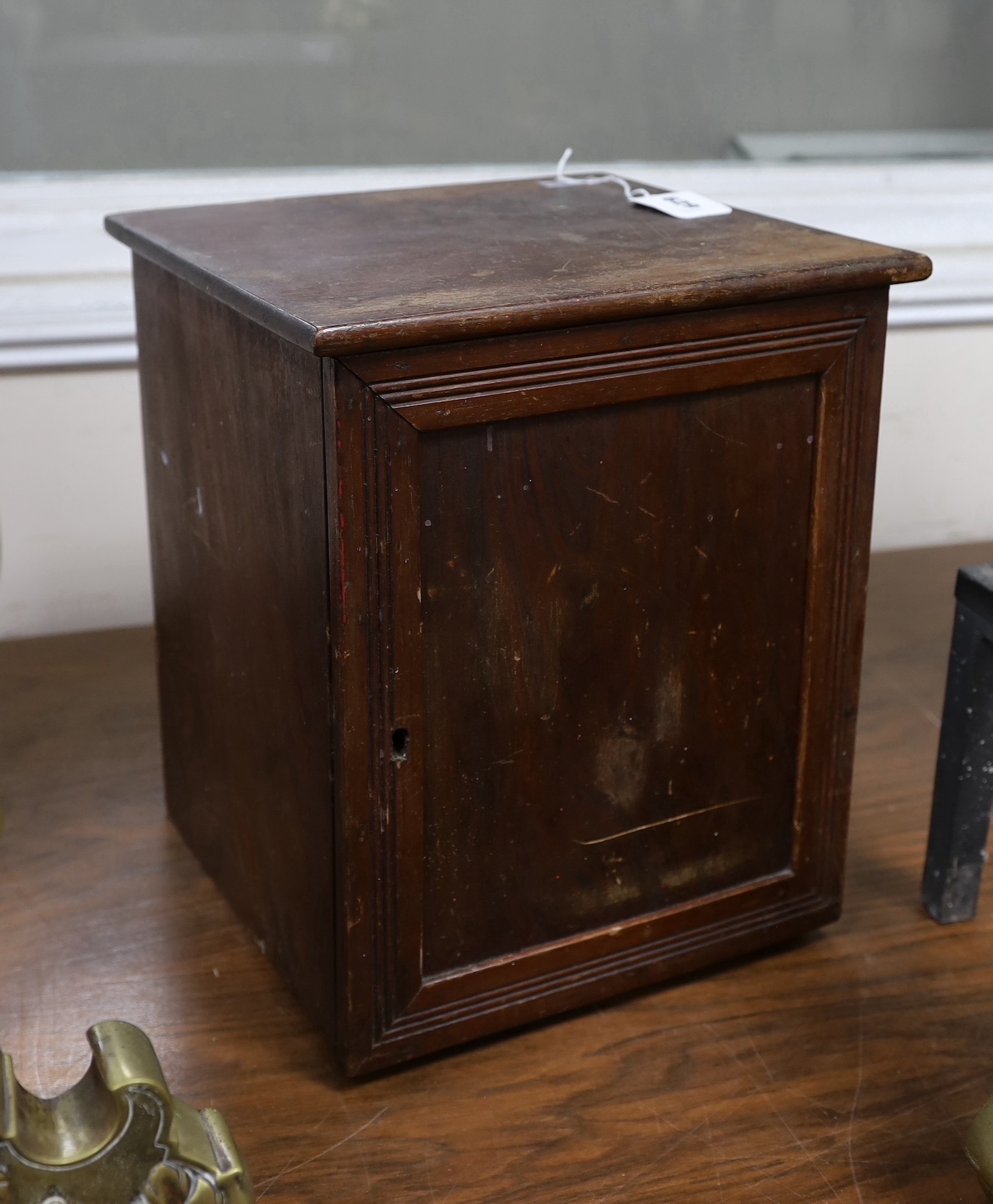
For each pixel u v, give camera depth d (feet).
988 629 4.32
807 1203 3.68
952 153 7.50
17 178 6.39
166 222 4.46
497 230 4.32
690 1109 4.01
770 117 7.20
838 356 3.98
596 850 4.21
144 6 6.27
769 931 4.58
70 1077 4.09
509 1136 3.91
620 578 3.94
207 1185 3.19
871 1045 4.26
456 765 3.90
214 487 4.19
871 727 6.00
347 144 6.77
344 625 3.58
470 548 3.69
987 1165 3.28
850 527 4.22
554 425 3.68
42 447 6.48
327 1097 4.05
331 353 3.26
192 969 4.56
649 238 4.20
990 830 5.38
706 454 3.93
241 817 4.51
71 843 5.18
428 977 4.09
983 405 7.63
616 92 6.97
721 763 4.33
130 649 6.63
